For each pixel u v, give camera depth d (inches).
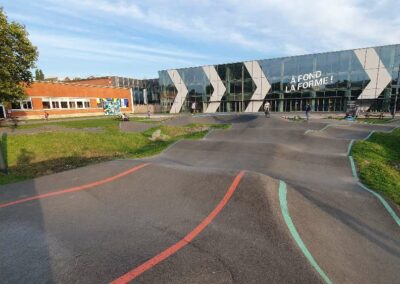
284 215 184.4
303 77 1446.9
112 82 1934.1
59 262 140.1
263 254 141.5
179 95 1818.4
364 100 1332.4
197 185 240.7
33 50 720.3
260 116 1013.2
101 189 251.0
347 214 211.8
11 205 223.0
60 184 269.6
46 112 1252.5
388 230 195.0
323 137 561.6
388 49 1234.0
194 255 142.3
